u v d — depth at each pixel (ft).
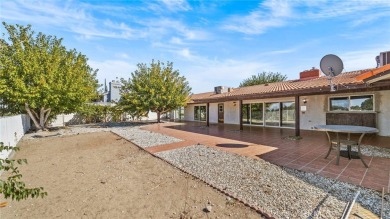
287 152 22.84
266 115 49.01
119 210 11.48
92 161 22.38
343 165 17.51
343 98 35.45
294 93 33.27
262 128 45.47
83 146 31.35
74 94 47.52
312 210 10.40
